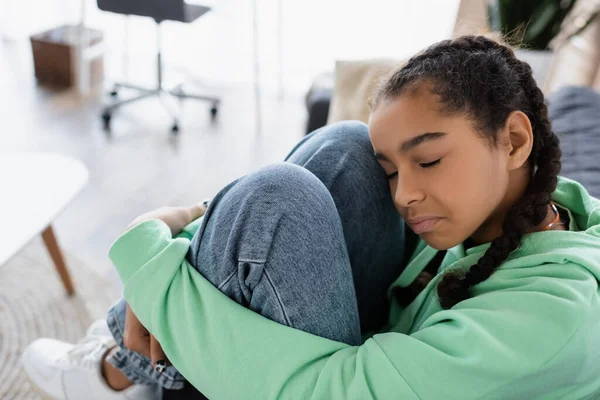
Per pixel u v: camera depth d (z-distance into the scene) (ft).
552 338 1.74
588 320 1.79
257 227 1.95
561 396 1.90
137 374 2.88
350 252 2.60
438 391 1.82
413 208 2.11
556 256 1.97
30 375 3.45
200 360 2.04
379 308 2.94
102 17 10.85
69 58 9.48
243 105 9.87
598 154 4.14
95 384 3.19
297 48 10.10
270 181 2.02
